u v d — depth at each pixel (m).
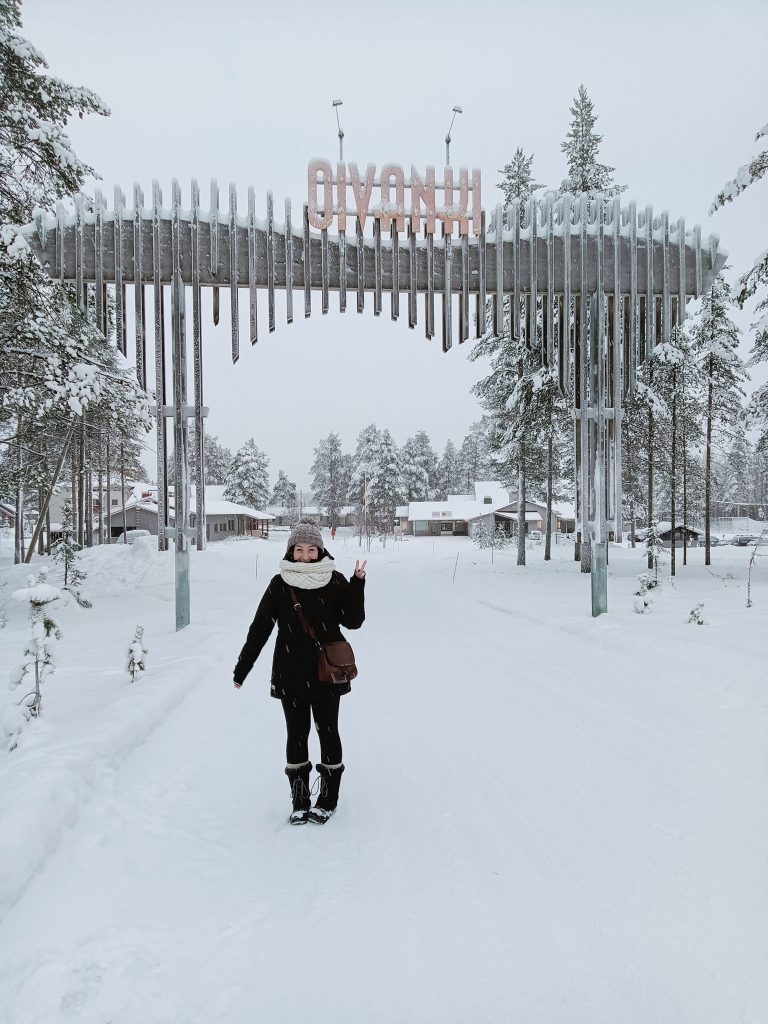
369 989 2.13
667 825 3.39
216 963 2.26
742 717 4.95
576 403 11.68
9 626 11.44
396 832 3.39
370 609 14.09
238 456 83.94
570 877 2.88
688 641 7.23
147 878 2.86
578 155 24.80
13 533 51.97
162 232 10.48
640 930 2.46
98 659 7.82
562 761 4.43
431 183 10.94
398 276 11.00
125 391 12.03
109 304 13.41
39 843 2.86
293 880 2.88
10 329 11.26
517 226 11.30
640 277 11.57
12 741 4.19
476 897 2.73
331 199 10.70
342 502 99.19
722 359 25.02
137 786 3.88
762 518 92.75
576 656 7.86
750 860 2.97
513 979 2.18
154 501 60.62
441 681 7.07
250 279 10.57
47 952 2.26
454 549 48.69
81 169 12.59
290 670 3.60
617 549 33.75
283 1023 1.96
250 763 4.49
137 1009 2.00
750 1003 2.03
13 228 9.86
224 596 15.39
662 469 30.33
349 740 5.02
